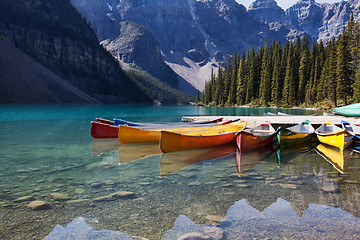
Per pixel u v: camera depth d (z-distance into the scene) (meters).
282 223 4.27
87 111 44.53
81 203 5.11
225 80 106.25
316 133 13.98
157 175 7.30
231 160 9.56
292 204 5.11
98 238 3.76
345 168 8.28
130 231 3.98
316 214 4.62
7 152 10.68
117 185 6.32
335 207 4.95
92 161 9.16
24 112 37.75
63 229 4.03
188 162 9.14
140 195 5.60
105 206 4.96
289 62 73.38
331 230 4.03
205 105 122.94
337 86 53.38
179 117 33.06
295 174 7.50
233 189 6.06
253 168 8.27
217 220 4.37
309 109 57.66
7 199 5.28
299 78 76.12
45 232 3.94
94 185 6.30
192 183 6.53
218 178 7.03
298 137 13.26
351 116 26.84
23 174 7.29
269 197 5.50
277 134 12.77
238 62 105.25
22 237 3.78
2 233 3.88
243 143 11.01
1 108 47.59
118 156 10.15
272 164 8.90
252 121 19.06
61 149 11.56
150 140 13.69
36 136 15.47
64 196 5.50
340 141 11.66
